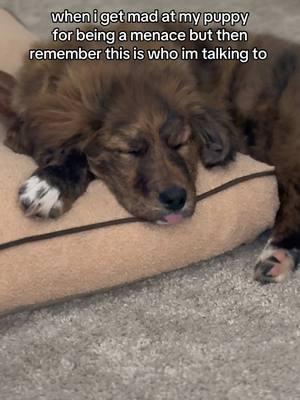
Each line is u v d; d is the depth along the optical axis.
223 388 0.53
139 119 0.60
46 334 0.59
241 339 0.58
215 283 0.65
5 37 0.89
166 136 0.60
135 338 0.58
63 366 0.56
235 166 0.66
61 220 0.60
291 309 0.61
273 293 0.63
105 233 0.60
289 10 1.30
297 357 0.56
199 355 0.57
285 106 0.68
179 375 0.55
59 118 0.62
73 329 0.60
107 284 0.62
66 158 0.62
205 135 0.64
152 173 0.60
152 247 0.62
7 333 0.59
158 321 0.60
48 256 0.59
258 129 0.70
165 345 0.58
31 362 0.56
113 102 0.61
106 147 0.61
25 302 0.60
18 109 0.65
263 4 1.33
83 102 0.61
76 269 0.60
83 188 0.61
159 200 0.59
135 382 0.54
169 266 0.64
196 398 0.53
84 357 0.57
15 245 0.58
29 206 0.58
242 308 0.61
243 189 0.66
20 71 0.68
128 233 0.61
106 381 0.54
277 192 0.68
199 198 0.64
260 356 0.56
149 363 0.56
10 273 0.58
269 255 0.65
